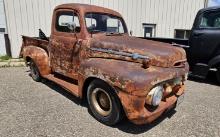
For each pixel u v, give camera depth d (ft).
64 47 14.89
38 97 15.52
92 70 11.36
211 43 18.31
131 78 9.78
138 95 9.67
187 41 20.36
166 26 38.70
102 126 11.64
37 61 17.28
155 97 9.95
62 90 17.02
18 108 13.64
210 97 16.37
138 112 9.86
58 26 15.40
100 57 12.28
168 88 10.94
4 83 18.71
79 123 11.90
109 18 15.20
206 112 13.70
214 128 11.74
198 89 18.21
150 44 11.97
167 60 11.05
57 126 11.53
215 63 18.29
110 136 10.74
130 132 11.14
